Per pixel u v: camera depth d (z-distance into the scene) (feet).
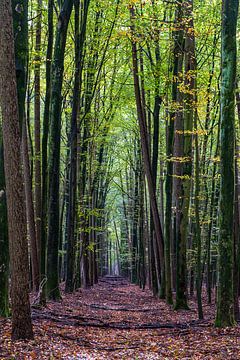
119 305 63.67
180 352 29.50
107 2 57.16
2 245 32.55
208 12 53.52
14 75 25.27
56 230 52.65
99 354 28.81
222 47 37.01
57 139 51.37
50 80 52.16
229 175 37.06
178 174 56.90
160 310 55.67
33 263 54.54
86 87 70.64
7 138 25.36
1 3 24.84
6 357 23.34
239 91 48.98
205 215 72.33
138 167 102.73
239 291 60.64
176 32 53.47
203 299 71.36
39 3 55.01
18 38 32.24
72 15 66.13
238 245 42.68
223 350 28.71
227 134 36.96
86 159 81.30
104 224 145.28
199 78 52.19
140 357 28.45
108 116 77.30
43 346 27.02
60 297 53.36
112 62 76.18
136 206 113.09
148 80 61.98
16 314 27.12
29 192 53.26
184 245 54.90
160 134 90.68
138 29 49.34
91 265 106.73
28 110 61.26
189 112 50.72
